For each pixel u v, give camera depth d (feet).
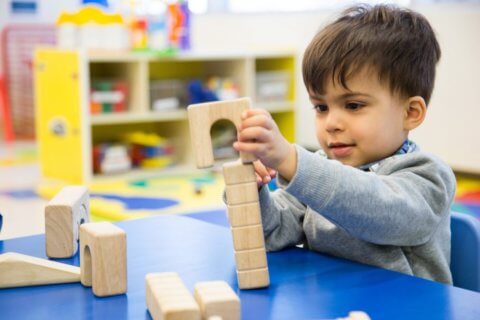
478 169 9.84
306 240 3.17
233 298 1.99
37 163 11.42
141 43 10.33
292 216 3.08
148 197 8.82
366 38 2.92
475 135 9.80
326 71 2.93
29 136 14.79
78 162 9.68
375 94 2.91
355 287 2.41
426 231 2.75
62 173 10.01
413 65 2.99
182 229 3.24
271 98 11.66
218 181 9.98
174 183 9.82
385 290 2.37
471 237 3.05
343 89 2.92
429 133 10.35
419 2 10.45
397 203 2.59
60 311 2.20
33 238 3.15
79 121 9.57
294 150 2.44
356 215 2.52
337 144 2.99
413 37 3.03
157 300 2.02
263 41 12.62
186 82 11.31
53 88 9.93
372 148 2.95
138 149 10.78
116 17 10.28
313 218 3.05
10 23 14.66
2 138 14.49
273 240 2.99
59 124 9.83
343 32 2.96
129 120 10.13
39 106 10.18
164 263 2.70
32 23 14.80
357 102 2.93
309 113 12.03
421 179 2.79
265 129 2.34
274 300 2.28
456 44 9.84
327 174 2.46
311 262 2.75
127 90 10.48
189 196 8.92
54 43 14.90
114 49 10.22
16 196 8.84
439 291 2.35
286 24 12.23
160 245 2.97
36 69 10.17
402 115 3.01
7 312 2.20
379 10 3.10
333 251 2.99
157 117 10.43
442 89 10.09
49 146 10.12
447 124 10.11
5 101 13.99
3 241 3.10
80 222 3.01
